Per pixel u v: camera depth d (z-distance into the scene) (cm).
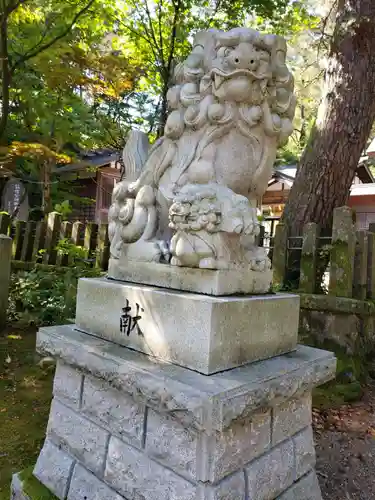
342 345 438
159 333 178
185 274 186
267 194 1490
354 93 536
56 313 561
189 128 203
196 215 175
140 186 224
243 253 192
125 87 777
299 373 180
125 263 221
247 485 166
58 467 210
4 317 557
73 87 795
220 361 162
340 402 392
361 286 458
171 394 152
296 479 197
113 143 951
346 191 554
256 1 638
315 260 475
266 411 175
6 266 557
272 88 195
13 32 709
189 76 201
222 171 197
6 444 290
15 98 865
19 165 1091
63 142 917
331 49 570
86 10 658
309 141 576
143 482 170
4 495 236
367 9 523
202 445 152
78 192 1340
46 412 340
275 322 191
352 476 276
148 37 728
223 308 162
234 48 183
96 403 197
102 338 210
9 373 416
